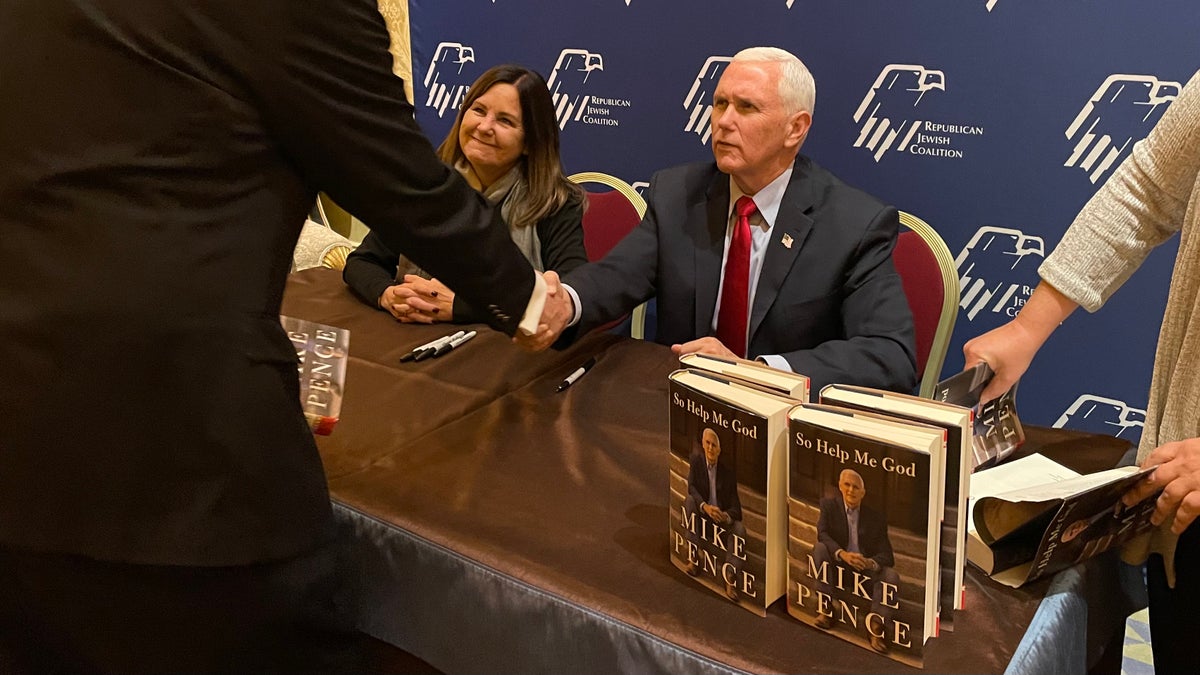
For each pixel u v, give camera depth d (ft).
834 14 7.00
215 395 2.58
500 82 6.14
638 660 2.54
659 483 3.39
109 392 2.53
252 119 2.53
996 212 6.79
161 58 2.41
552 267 6.34
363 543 3.18
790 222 5.19
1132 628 6.20
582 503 3.25
